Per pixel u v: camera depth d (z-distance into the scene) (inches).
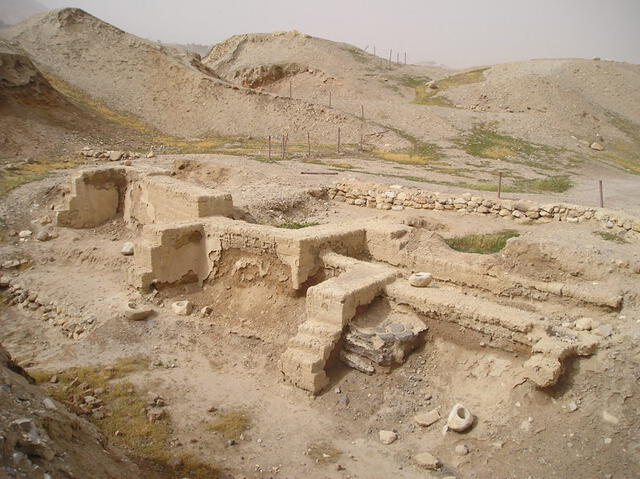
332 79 1898.4
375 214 568.1
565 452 251.0
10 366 256.5
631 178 1026.1
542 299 348.2
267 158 933.2
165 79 1533.0
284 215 548.4
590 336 298.0
